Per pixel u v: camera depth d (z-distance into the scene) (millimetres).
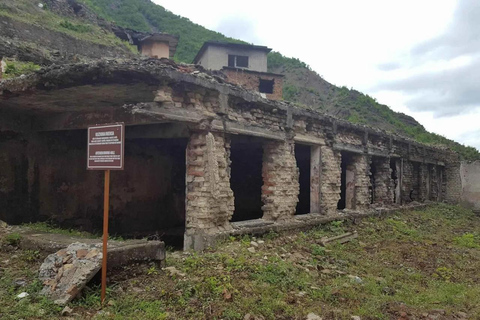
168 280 5906
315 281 6945
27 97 8008
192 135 8320
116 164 5145
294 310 5438
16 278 5805
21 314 4691
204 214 8094
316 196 12328
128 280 5789
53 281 5379
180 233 12836
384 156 16547
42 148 10062
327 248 9531
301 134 11523
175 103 7648
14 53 13617
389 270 8312
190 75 7613
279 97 26609
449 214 19312
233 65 28719
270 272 6773
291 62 45969
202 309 5160
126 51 21688
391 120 36312
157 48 25359
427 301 6562
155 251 6254
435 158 22766
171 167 13289
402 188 18500
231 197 8875
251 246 8375
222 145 8633
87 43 19516
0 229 7891
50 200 10211
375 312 5691
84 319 4715
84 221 10953
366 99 39125
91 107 8898
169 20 47031
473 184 23547
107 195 5285
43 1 21562
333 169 12734
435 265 9141
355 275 7688
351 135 14281
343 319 5316
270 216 10320
